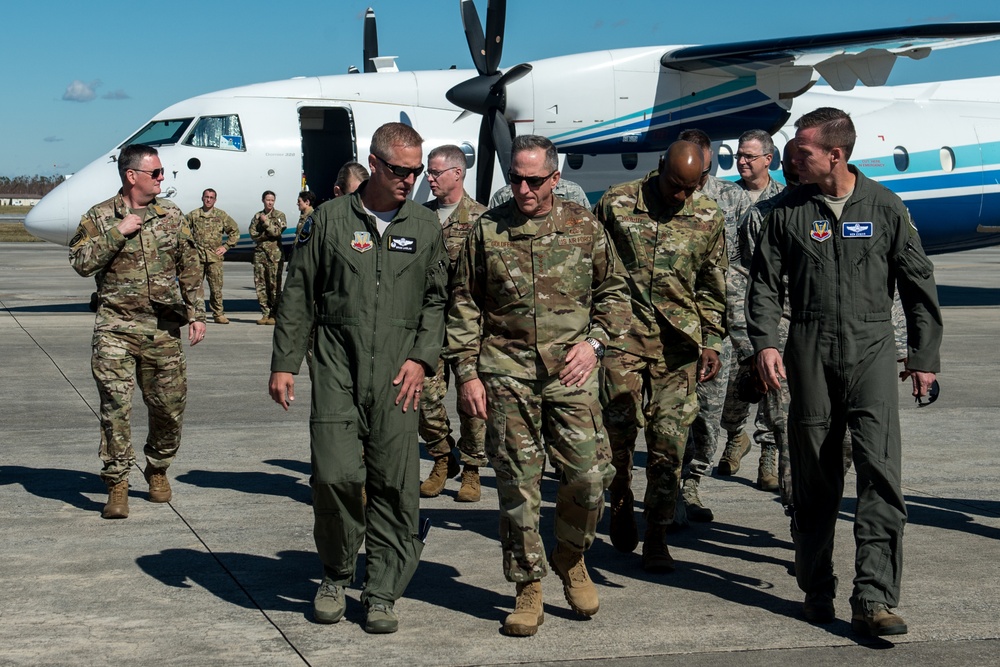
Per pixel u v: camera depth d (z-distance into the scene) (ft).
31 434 23.82
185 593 13.74
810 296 12.66
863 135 52.90
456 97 44.78
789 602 13.75
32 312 49.88
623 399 14.89
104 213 17.12
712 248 15.01
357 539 12.73
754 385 14.34
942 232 55.62
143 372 17.58
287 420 25.98
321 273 12.59
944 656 11.79
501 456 12.43
